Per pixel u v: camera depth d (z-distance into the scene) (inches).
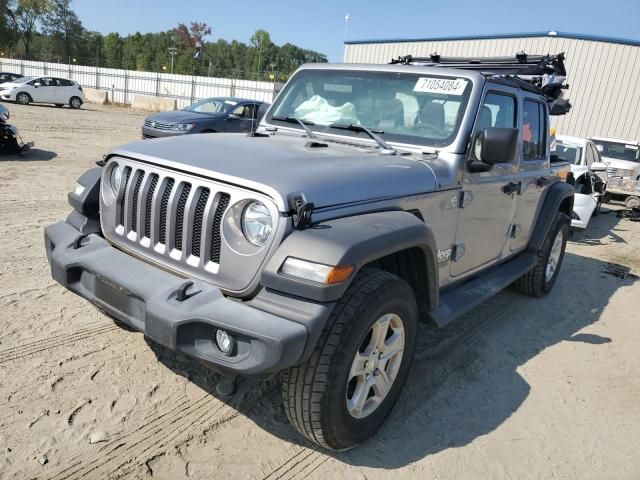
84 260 112.7
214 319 89.2
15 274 182.1
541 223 198.2
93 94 1405.0
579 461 115.6
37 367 128.4
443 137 136.3
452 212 135.8
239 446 109.2
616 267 282.5
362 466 106.9
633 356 169.9
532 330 183.5
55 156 451.5
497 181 155.6
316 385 94.3
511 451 116.6
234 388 124.7
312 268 88.6
